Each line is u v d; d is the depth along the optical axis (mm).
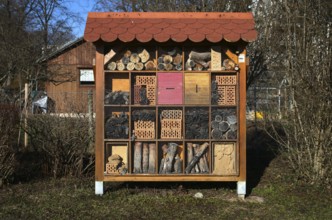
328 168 6715
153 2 11273
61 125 7324
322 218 5379
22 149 8750
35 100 10695
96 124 6098
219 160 6191
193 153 6246
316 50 6656
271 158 9016
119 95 6145
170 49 6168
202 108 6191
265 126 8500
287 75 7031
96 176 6133
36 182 7016
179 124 6223
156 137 6156
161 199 6031
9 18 19297
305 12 6758
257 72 9891
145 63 6152
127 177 6113
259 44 9750
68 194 6281
